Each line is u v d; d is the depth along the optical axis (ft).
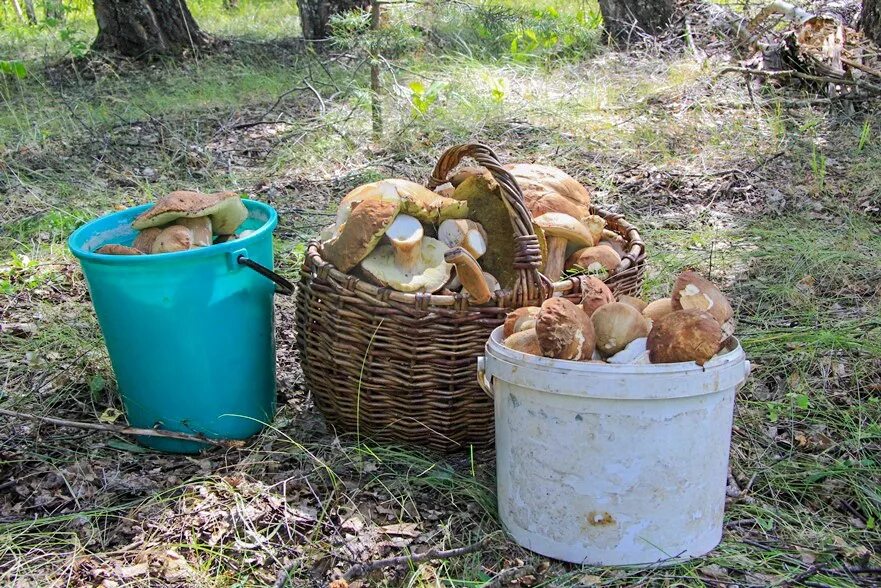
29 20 38.93
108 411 9.44
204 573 7.08
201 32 30.27
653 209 15.74
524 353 6.84
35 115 21.68
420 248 8.14
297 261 13.47
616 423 6.60
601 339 7.25
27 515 7.84
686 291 7.54
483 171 9.07
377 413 8.53
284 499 7.88
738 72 21.61
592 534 6.93
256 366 8.96
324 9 29.12
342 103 21.63
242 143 19.65
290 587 6.95
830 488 8.18
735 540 7.42
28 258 13.74
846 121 18.89
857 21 23.95
